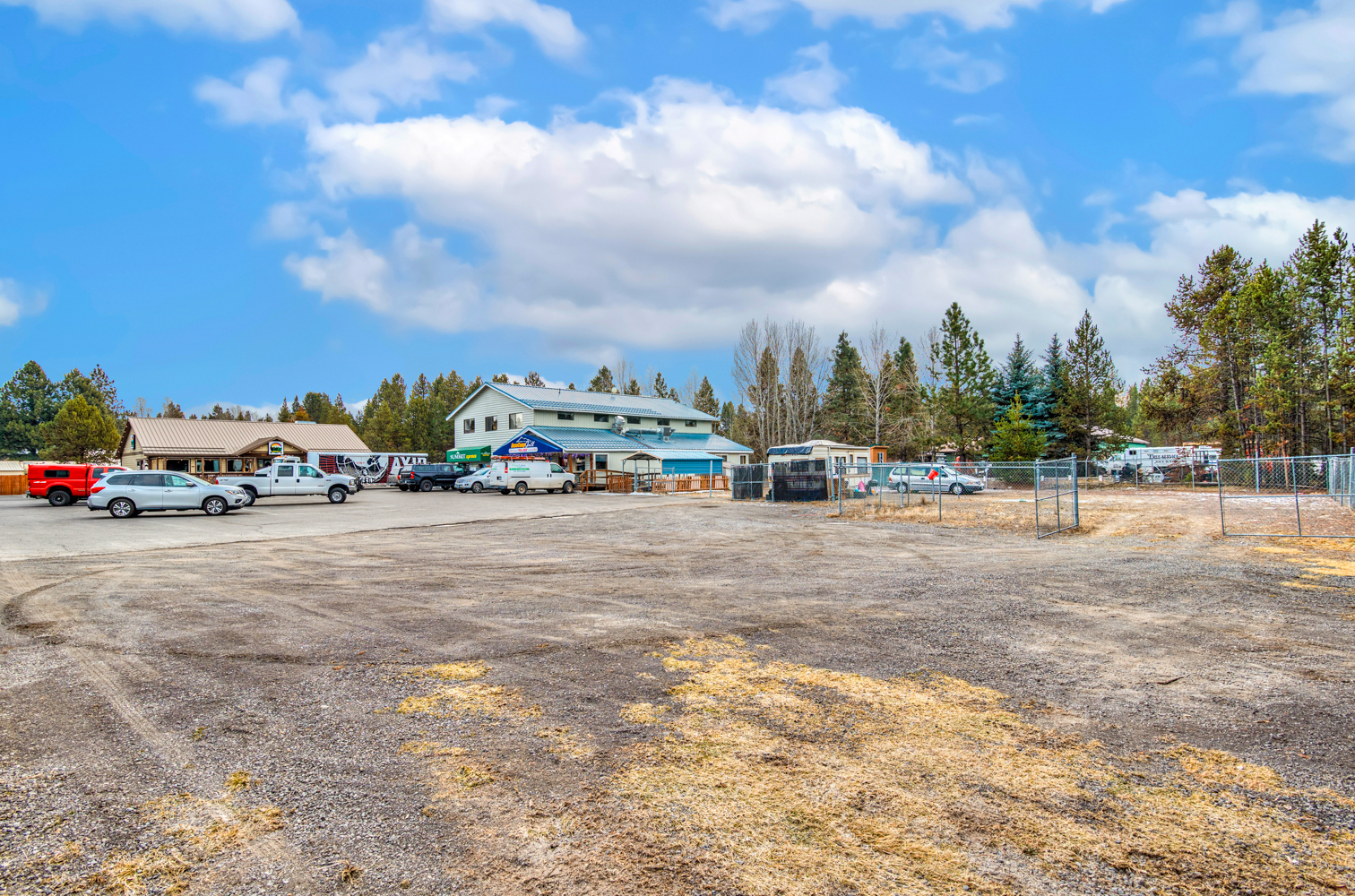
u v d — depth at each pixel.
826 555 13.07
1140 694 5.15
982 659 6.04
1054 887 2.81
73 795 3.57
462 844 3.12
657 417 49.25
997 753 4.12
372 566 11.68
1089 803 3.53
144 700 5.00
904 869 2.93
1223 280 36.50
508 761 3.99
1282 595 8.82
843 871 2.92
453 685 5.33
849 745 4.23
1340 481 21.72
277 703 4.93
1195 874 2.92
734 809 3.44
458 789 3.64
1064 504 23.62
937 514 20.75
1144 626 7.25
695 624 7.39
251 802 3.51
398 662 5.95
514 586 9.75
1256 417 34.72
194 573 10.95
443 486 41.81
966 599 8.66
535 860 3.00
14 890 2.75
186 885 2.80
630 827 3.27
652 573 10.88
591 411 46.12
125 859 2.99
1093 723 4.59
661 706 4.89
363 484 48.19
